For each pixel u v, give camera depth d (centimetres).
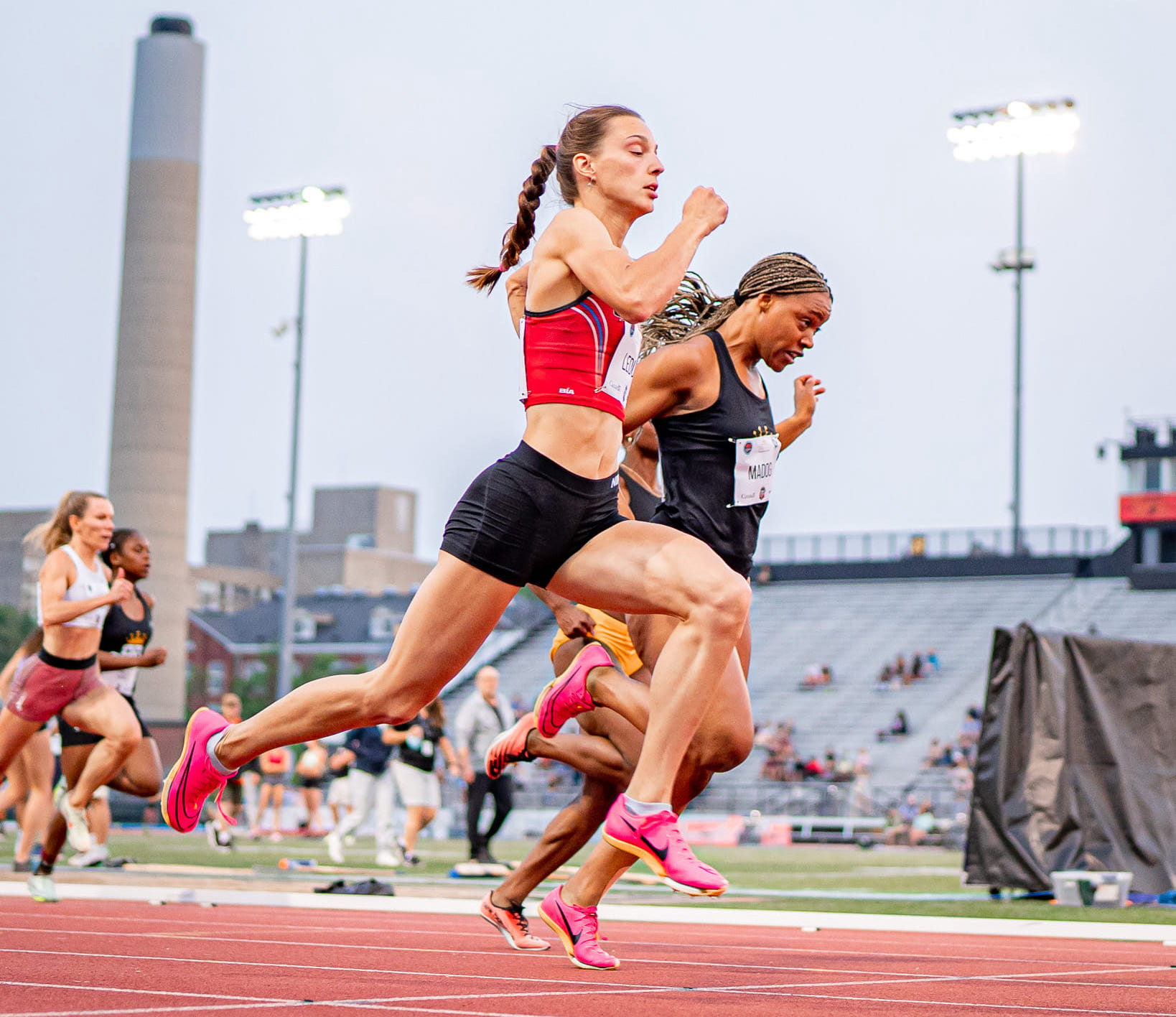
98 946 542
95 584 822
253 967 468
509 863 1344
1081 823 1126
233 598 10594
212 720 475
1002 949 658
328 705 448
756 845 3002
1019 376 4553
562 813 571
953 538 5094
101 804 1289
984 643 4497
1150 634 4403
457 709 4616
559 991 414
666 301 416
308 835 2628
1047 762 1143
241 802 2792
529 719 580
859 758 3431
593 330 427
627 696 520
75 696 813
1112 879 1055
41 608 801
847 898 1083
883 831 2980
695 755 512
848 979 482
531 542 423
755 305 532
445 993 399
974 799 1153
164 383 6550
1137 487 4916
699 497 529
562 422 424
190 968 459
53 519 821
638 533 430
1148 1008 398
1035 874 1111
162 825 2892
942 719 4025
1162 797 1150
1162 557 4759
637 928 787
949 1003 404
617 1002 385
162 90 6669
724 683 505
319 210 3659
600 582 428
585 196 448
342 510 12606
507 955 539
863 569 5119
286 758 2491
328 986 413
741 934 746
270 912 813
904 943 689
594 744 564
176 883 983
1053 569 4853
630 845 422
